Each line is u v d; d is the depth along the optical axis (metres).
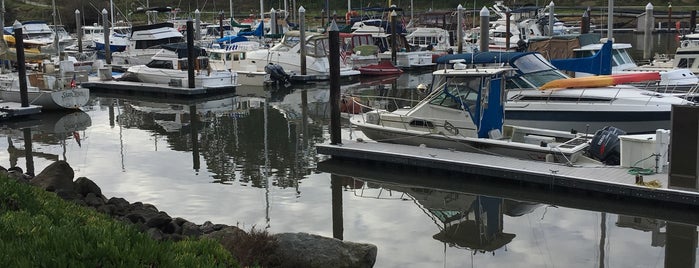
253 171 15.30
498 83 14.73
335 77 15.30
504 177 13.04
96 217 8.42
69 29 66.81
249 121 22.78
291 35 34.31
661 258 9.62
